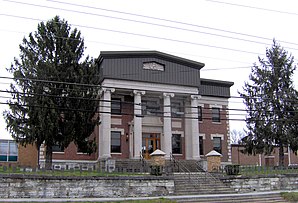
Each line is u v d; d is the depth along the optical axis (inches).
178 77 1658.5
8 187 951.6
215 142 1813.5
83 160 1577.3
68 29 1322.6
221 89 1863.9
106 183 1045.2
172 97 1672.0
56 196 989.8
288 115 1640.0
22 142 1240.2
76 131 1284.4
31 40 1284.4
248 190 1219.9
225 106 1856.5
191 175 1279.5
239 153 2020.2
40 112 1198.9
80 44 1334.9
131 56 1589.6
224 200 1044.5
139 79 1579.7
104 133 1501.0
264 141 1646.2
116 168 1349.7
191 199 1021.2
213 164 1403.8
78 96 1263.5
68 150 1560.0
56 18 1311.5
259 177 1248.2
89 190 1024.9
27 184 968.9
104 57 1546.5
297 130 1636.3
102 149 1501.0
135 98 1572.3
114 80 1545.3
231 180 1213.7
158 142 1680.6
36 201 885.8
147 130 1660.9
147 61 1615.4
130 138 1627.7
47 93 1228.5
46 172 1060.5
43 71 1225.4
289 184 1294.3
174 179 1160.2
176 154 1705.2
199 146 1755.7
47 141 1248.2
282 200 1093.1
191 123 1690.5
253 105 1679.4
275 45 1715.1
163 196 1077.1
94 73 1331.2
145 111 1654.8
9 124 1223.5
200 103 1804.9
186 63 1688.0
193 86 1678.2
